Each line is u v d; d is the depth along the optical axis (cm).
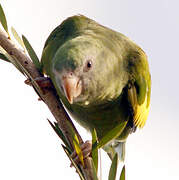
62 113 489
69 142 443
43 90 503
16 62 461
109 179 351
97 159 386
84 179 404
